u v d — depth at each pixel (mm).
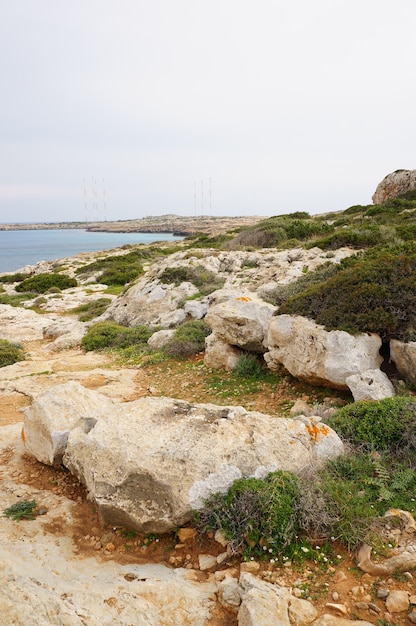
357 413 6566
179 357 13625
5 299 32688
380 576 3955
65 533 5074
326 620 3490
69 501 5762
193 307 17453
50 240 167875
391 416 6285
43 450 6719
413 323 8406
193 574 4281
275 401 9211
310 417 6488
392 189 43344
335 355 8242
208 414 6234
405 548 4160
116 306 22438
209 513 4730
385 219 28703
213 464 5086
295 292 12867
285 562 4203
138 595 3947
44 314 26609
